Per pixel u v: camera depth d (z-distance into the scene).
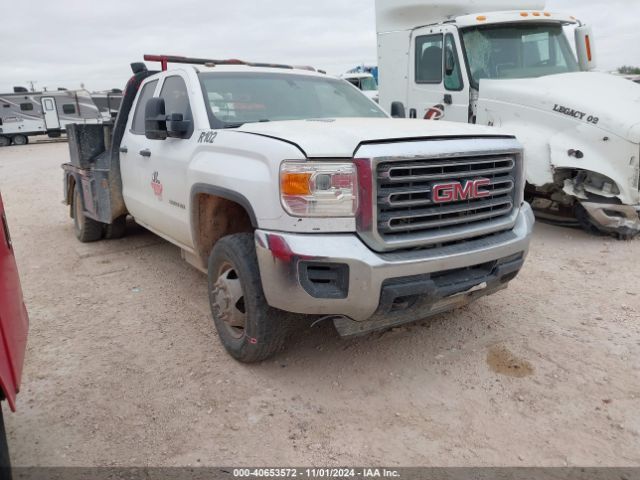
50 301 5.20
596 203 6.32
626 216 6.31
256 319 3.50
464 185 3.36
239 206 4.18
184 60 5.88
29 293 5.44
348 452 2.91
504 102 7.09
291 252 3.12
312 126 3.65
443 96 8.05
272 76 4.98
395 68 8.94
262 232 3.26
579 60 8.17
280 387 3.55
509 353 3.89
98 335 4.41
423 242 3.26
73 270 6.16
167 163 4.60
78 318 4.77
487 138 3.59
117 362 3.94
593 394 3.36
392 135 3.26
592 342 4.03
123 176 5.97
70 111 33.94
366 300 3.12
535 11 7.86
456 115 7.89
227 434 3.09
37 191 12.68
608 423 3.08
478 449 2.90
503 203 3.68
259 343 3.57
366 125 3.69
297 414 3.26
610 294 4.94
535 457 2.82
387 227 3.16
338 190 3.11
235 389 3.53
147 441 3.04
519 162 3.79
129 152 5.64
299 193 3.12
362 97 5.41
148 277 5.84
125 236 7.57
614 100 6.45
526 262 5.93
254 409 3.31
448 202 3.34
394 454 2.88
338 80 5.49
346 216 3.13
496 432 3.04
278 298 3.25
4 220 2.63
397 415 3.22
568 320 4.42
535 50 7.92
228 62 5.84
